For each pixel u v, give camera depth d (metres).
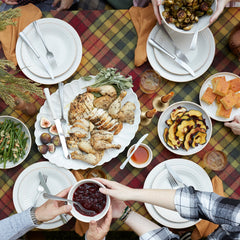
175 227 1.52
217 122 1.61
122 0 1.96
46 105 1.53
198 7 1.38
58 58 1.56
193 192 1.20
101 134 1.49
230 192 1.58
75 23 1.60
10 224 1.26
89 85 1.55
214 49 1.58
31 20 1.56
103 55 1.61
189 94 1.62
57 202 1.29
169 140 1.56
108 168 1.58
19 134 1.51
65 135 1.55
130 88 1.53
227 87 1.51
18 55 1.53
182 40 1.57
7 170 1.55
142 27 1.58
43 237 2.08
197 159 1.60
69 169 1.57
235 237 1.20
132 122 1.54
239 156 1.60
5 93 1.07
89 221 1.21
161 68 1.58
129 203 1.56
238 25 1.47
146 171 1.58
